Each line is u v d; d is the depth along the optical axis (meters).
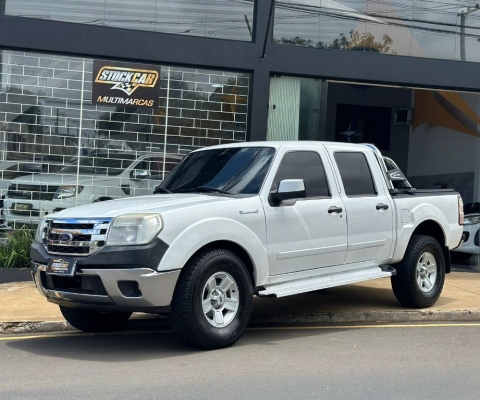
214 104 12.66
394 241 8.73
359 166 8.61
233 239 6.98
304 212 7.67
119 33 12.10
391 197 8.81
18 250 11.44
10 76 11.92
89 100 12.22
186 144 12.59
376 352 7.01
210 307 6.87
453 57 13.68
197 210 6.80
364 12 13.21
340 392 5.54
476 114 15.62
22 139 12.02
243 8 12.73
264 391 5.55
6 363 6.56
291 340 7.57
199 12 12.62
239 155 7.98
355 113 18.45
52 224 7.02
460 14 13.67
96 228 6.63
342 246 8.06
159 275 6.43
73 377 6.01
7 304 9.29
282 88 12.91
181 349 7.12
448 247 9.58
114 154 12.34
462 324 8.72
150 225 6.50
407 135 18.92
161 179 12.52
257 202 7.29
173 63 12.40
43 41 11.84
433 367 6.42
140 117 12.41
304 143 8.11
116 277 6.43
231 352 6.94
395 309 9.09
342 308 9.16
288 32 12.90
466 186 16.58
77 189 12.22
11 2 12.02
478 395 5.52
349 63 12.96
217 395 5.44
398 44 13.39
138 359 6.68
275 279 7.47
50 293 6.96
